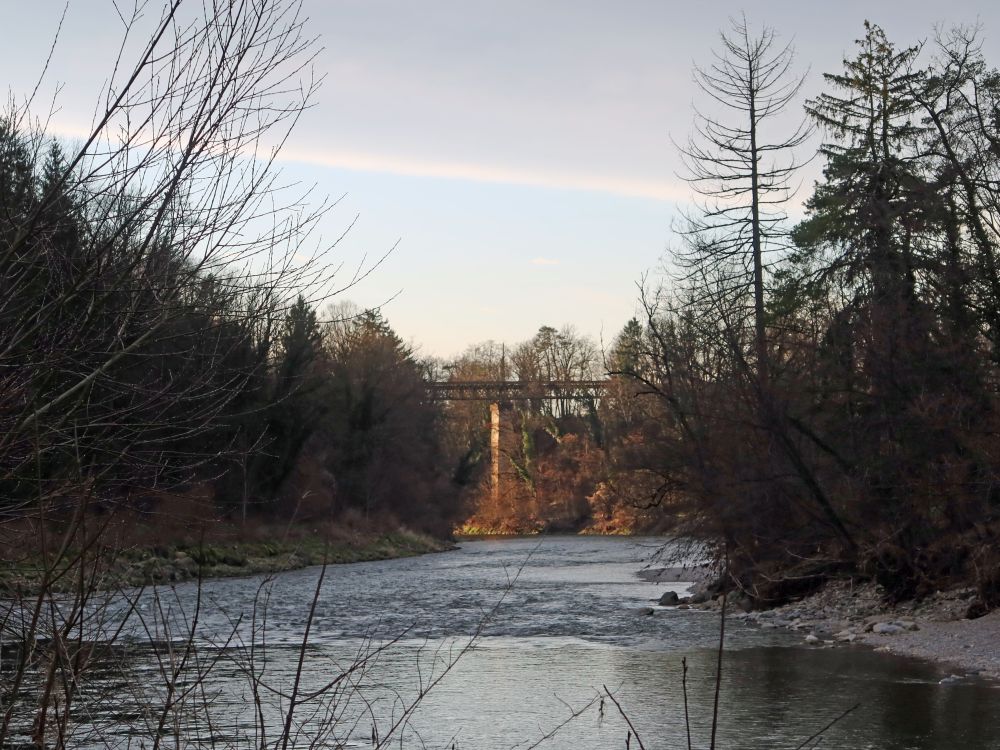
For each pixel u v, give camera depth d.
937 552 22.25
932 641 18.52
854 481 23.45
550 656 17.97
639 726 12.14
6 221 4.53
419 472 77.88
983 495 21.16
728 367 27.42
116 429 4.85
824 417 24.69
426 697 13.77
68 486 4.52
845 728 11.93
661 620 23.94
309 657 16.67
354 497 65.94
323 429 62.88
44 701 4.55
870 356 23.02
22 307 4.54
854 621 22.16
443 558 58.03
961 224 23.34
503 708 13.16
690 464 25.70
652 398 33.16
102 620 4.99
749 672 16.06
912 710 12.86
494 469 99.44
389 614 24.67
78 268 4.57
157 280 4.77
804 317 32.72
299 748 9.44
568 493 96.88
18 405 4.55
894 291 23.95
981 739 11.26
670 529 28.55
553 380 102.81
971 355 21.98
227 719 10.77
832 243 31.50
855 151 35.00
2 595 4.58
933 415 21.41
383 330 77.62
